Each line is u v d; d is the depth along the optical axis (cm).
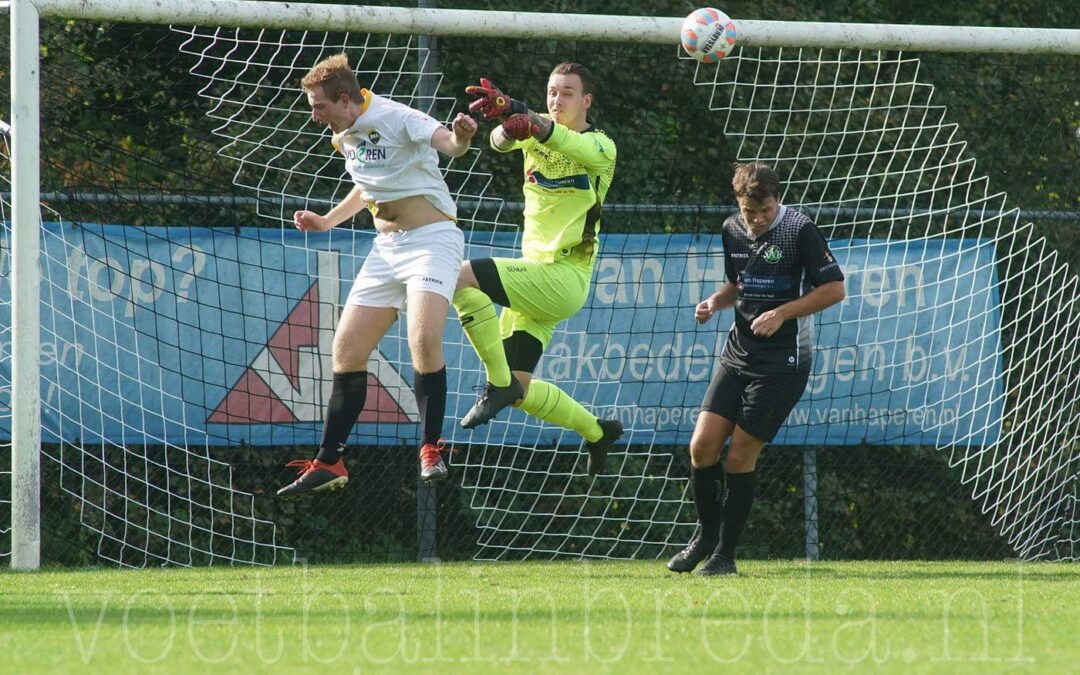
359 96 1725
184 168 2781
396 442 2631
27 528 2161
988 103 3197
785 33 2453
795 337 1892
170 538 2661
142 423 2517
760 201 1848
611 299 2702
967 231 3059
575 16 2384
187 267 2533
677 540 3122
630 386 2716
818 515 3136
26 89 2138
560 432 2727
